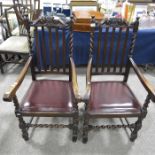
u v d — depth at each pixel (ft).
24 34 8.37
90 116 4.24
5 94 3.63
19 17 8.07
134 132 4.85
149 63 8.15
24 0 9.71
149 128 5.51
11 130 5.34
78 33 6.91
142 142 5.09
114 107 4.29
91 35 4.88
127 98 4.53
